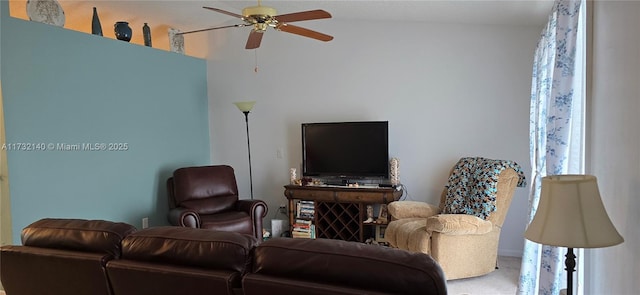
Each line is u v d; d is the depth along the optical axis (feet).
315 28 17.20
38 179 11.73
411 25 15.96
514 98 14.93
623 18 5.98
